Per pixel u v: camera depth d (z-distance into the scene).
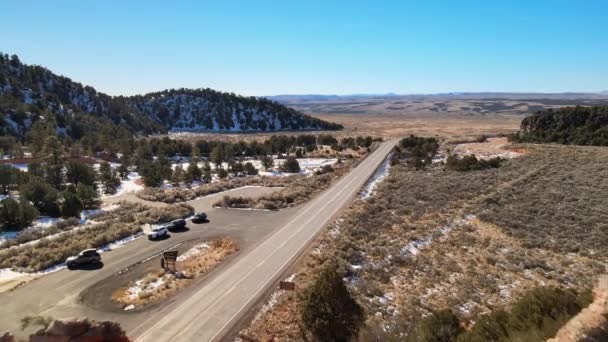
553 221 32.16
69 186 44.22
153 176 54.28
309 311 15.16
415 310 18.47
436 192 44.16
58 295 20.97
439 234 30.55
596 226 30.14
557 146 66.44
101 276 23.62
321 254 25.95
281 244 29.02
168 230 33.31
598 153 56.16
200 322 18.11
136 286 22.22
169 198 45.06
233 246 28.89
